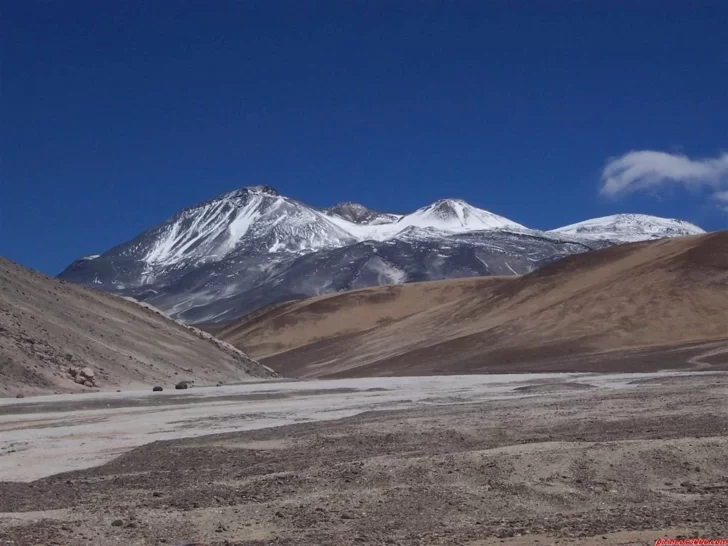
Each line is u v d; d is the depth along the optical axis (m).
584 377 54.94
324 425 28.23
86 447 24.33
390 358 95.00
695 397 33.09
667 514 14.23
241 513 14.70
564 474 16.92
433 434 24.06
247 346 138.00
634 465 17.61
